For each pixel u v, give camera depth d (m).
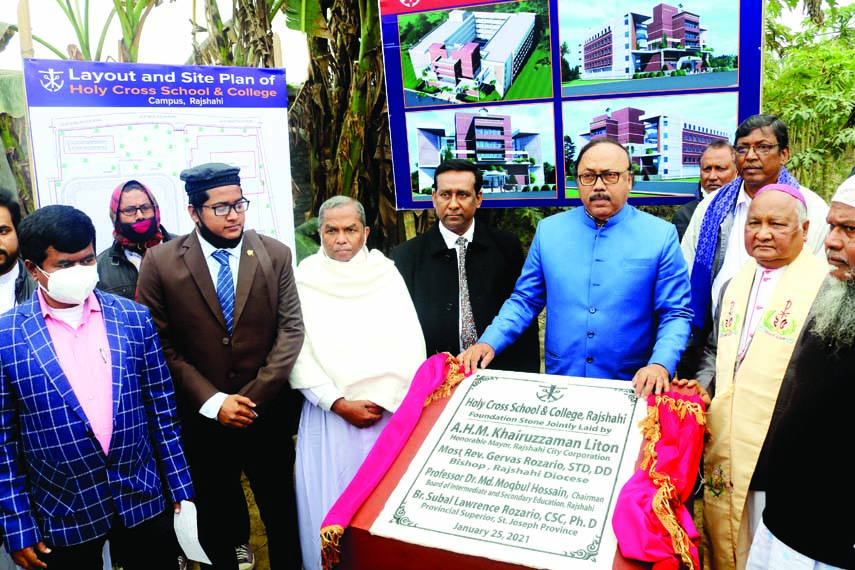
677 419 1.85
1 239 2.61
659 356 2.20
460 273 2.98
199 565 3.03
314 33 4.63
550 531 1.65
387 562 1.74
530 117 3.76
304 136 5.04
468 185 2.86
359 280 2.73
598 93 3.60
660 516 1.58
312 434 2.73
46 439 2.00
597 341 2.45
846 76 4.85
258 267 2.67
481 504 1.76
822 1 4.93
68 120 3.02
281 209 3.59
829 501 1.61
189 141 3.30
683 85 3.43
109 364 2.10
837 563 1.61
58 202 3.02
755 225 2.11
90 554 2.10
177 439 2.31
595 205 2.39
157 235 3.23
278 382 2.62
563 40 3.58
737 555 2.19
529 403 2.07
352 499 1.83
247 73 3.44
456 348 2.94
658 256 2.40
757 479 2.11
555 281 2.55
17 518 1.98
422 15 3.79
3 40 4.15
